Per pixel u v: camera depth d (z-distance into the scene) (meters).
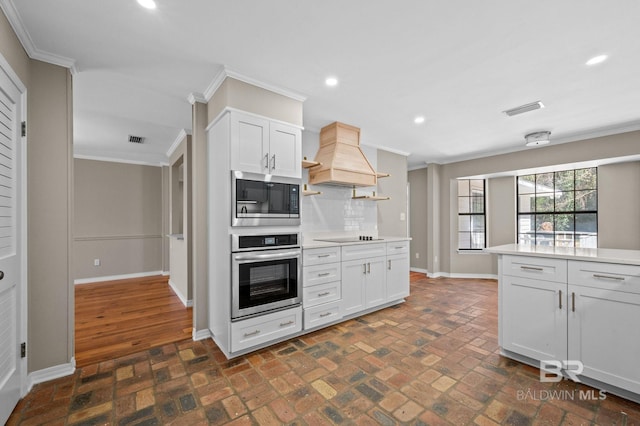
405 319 3.24
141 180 5.80
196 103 2.77
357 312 3.28
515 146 4.75
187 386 1.95
